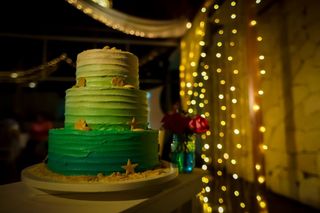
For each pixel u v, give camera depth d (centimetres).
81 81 150
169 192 139
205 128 188
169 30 438
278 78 375
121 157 135
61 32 467
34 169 148
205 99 399
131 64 157
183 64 462
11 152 441
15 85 644
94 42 492
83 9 344
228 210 299
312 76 312
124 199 122
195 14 391
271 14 389
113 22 379
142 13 439
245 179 394
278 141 374
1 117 567
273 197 360
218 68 358
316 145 305
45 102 732
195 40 398
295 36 341
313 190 309
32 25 444
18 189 138
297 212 300
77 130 136
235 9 304
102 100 142
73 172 132
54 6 399
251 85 357
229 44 324
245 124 396
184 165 190
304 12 324
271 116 390
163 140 226
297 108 337
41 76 552
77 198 121
